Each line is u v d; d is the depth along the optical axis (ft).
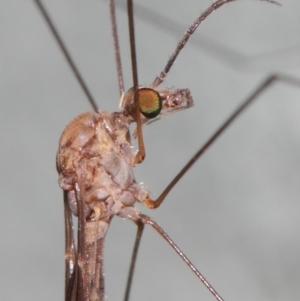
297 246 0.26
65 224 0.21
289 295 0.26
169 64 0.21
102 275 0.21
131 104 0.21
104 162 0.21
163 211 0.26
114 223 0.26
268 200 0.26
